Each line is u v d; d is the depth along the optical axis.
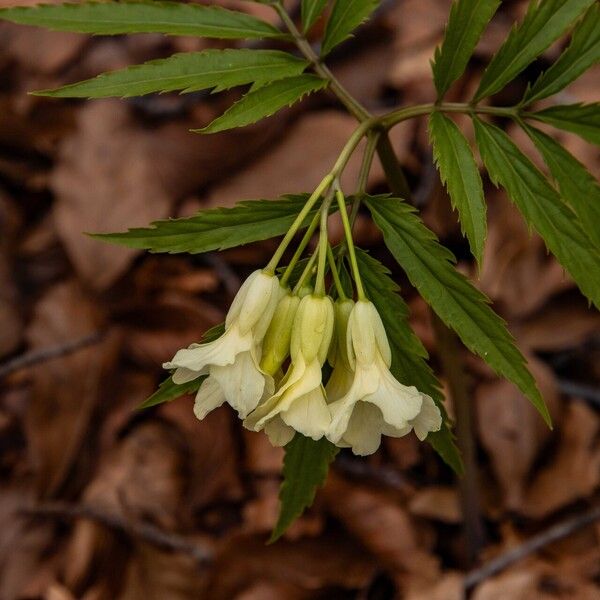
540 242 0.51
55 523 0.51
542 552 0.46
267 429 0.33
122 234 0.33
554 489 0.47
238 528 0.50
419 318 0.52
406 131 0.53
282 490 0.35
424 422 0.32
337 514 0.48
